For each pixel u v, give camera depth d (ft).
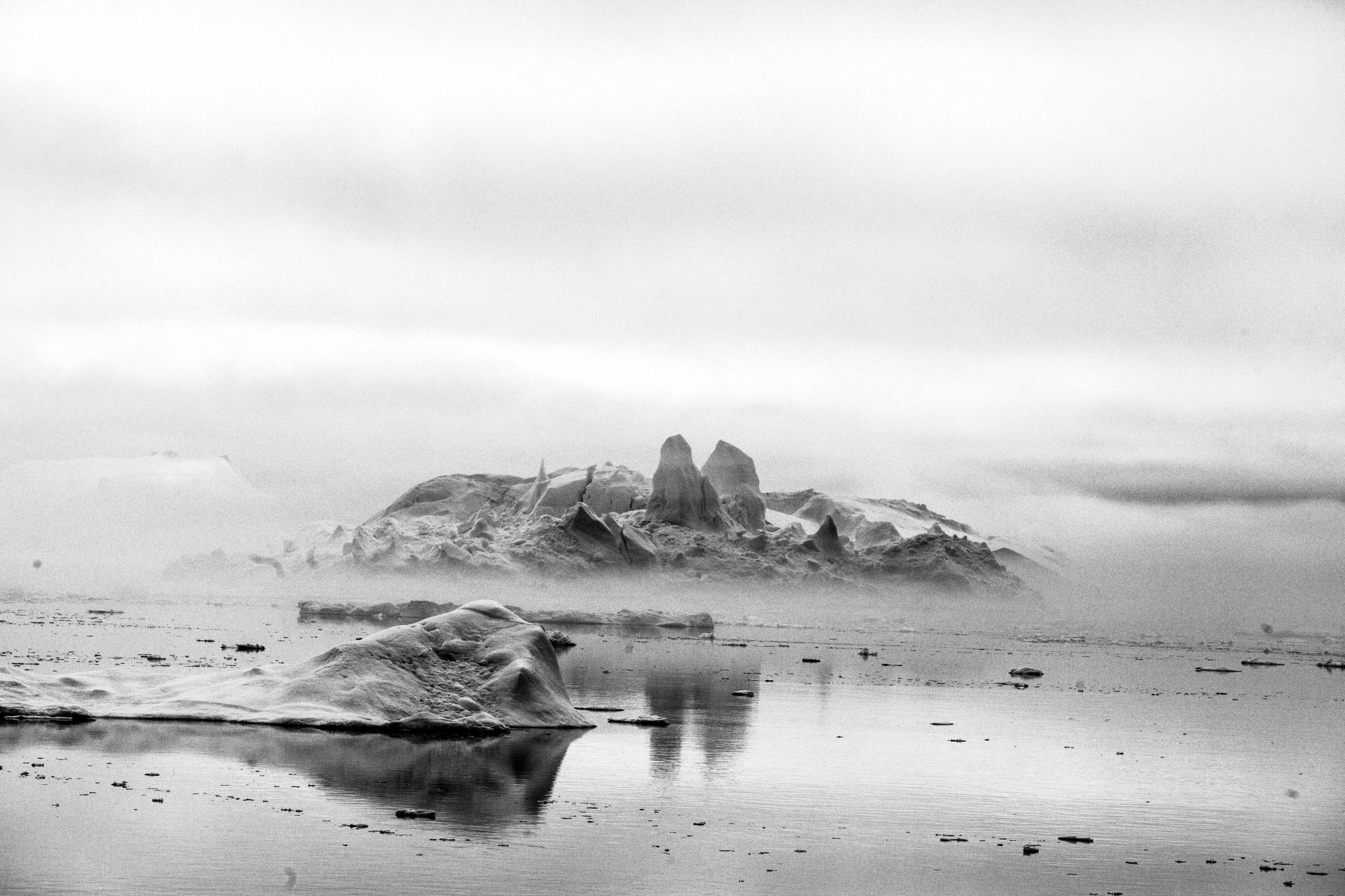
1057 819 173.68
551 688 234.58
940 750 229.66
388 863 132.98
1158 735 269.44
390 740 202.90
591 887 128.57
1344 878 147.95
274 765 178.40
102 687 220.84
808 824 162.81
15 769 167.84
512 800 166.30
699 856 143.02
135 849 134.10
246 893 121.29
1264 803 190.60
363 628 543.80
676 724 246.27
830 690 336.90
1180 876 145.59
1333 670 571.69
